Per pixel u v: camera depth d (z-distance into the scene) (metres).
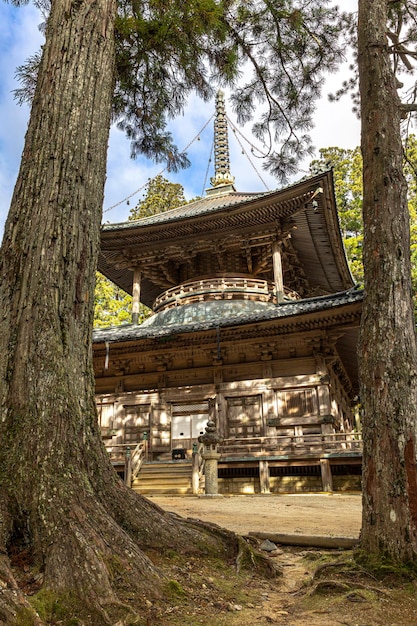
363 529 4.70
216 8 8.59
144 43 8.80
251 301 23.03
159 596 3.53
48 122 5.28
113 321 33.53
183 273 25.95
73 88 5.49
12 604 2.85
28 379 4.21
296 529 7.02
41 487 3.77
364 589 3.98
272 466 16.55
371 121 5.82
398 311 5.00
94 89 5.66
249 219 22.00
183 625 3.25
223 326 18.31
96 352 21.08
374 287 5.21
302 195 20.17
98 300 35.94
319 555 5.24
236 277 24.42
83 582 3.28
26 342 4.34
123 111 10.25
